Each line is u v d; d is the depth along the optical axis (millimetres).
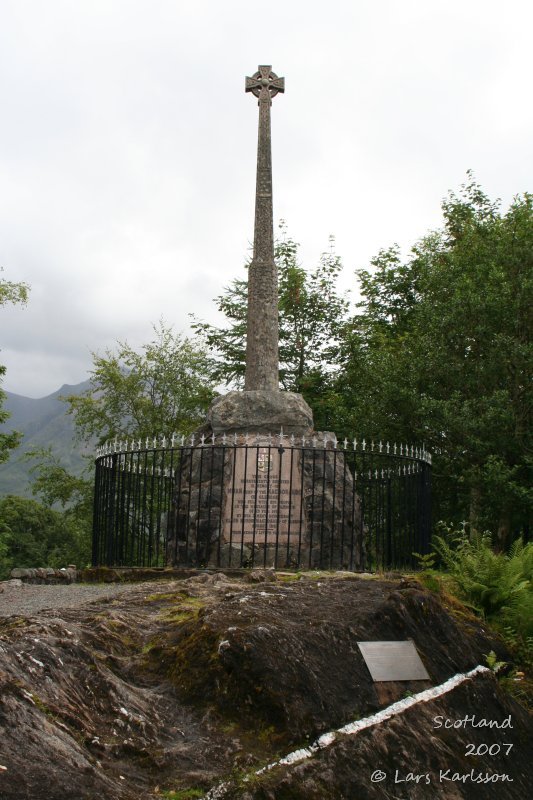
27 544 38344
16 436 24203
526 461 17453
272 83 14445
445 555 8570
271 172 14125
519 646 6535
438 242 23422
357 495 11781
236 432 12023
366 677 4598
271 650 4285
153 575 10023
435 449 19797
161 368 31516
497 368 18484
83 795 2889
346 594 5828
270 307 13445
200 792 3283
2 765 2867
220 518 11117
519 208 19312
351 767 3721
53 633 4395
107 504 11500
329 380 24609
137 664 4449
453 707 4699
